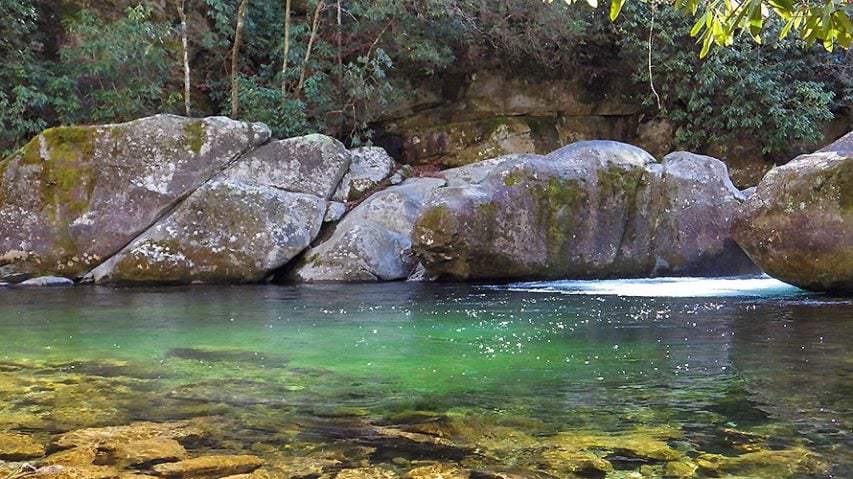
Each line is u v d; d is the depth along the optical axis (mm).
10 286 8867
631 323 4953
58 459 2076
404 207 10406
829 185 6504
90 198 9617
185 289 8336
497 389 2945
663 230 9383
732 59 13922
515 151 14867
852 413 2494
